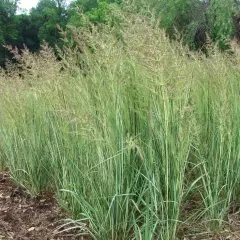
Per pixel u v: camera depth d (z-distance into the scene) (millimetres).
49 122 4652
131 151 3609
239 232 3658
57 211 4414
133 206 3592
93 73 3840
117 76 3689
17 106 5180
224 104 3736
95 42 3879
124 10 4414
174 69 3473
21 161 5137
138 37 3738
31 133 5008
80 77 4000
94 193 3551
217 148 3836
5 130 5500
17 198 4895
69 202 4125
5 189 5223
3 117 5426
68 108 3883
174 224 3361
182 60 4176
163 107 3389
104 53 3637
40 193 4965
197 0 15797
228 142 3881
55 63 4430
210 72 4355
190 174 4031
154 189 3225
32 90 5316
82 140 3840
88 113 3504
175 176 3328
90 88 3854
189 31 15227
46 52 4512
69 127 4059
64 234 3867
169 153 3377
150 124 3336
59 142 4383
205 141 4043
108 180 3482
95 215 3551
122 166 3391
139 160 3617
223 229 3709
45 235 3879
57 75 4324
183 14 15914
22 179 5066
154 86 3428
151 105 3482
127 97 3805
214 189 3742
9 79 6195
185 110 3365
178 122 3381
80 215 3922
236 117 4055
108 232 3510
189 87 3736
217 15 14758
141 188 3479
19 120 5191
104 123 3439
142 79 3801
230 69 4543
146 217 3193
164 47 3469
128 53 3918
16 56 4875
